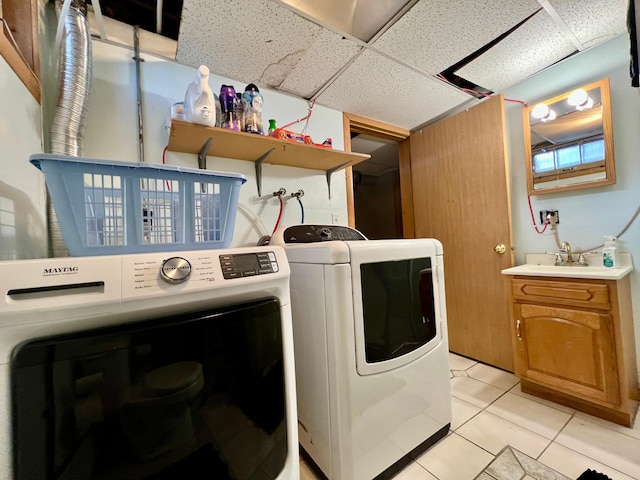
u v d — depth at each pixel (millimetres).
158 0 1257
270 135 1639
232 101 1496
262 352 826
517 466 1242
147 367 635
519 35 1598
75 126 1184
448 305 2566
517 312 1862
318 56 1684
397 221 4770
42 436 534
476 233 2340
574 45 1727
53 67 1273
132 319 642
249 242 1854
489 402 1754
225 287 750
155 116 1592
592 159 1852
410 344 1327
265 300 856
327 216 2211
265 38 1516
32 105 1015
